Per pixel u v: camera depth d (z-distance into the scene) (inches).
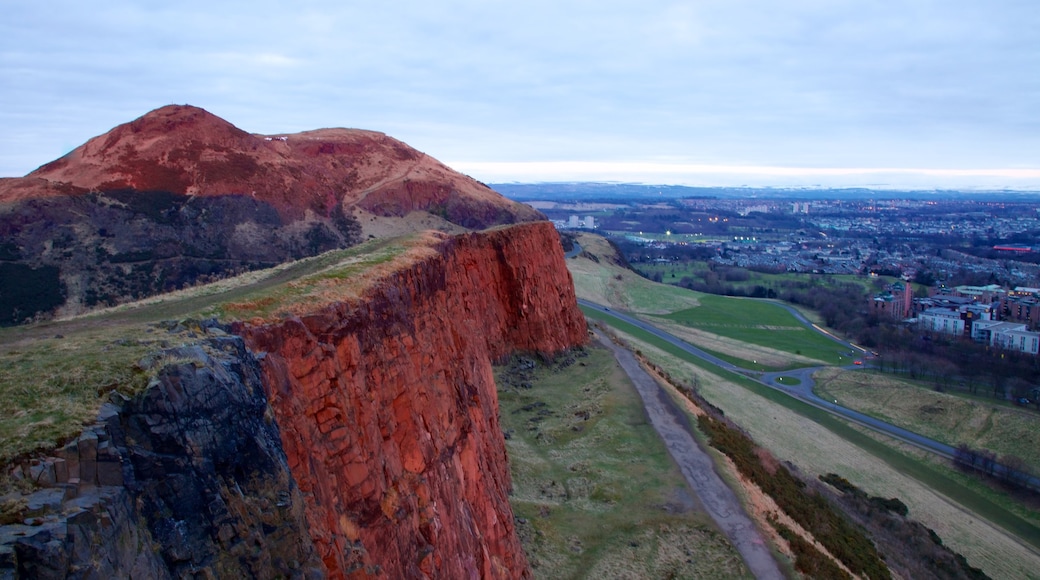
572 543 1467.8
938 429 3806.6
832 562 1563.7
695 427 2241.6
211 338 562.6
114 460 402.3
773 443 3122.5
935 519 2674.7
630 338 4749.0
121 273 3880.4
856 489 2787.9
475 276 2817.4
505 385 2642.7
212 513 443.8
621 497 1683.1
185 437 445.4
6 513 343.6
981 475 3171.8
